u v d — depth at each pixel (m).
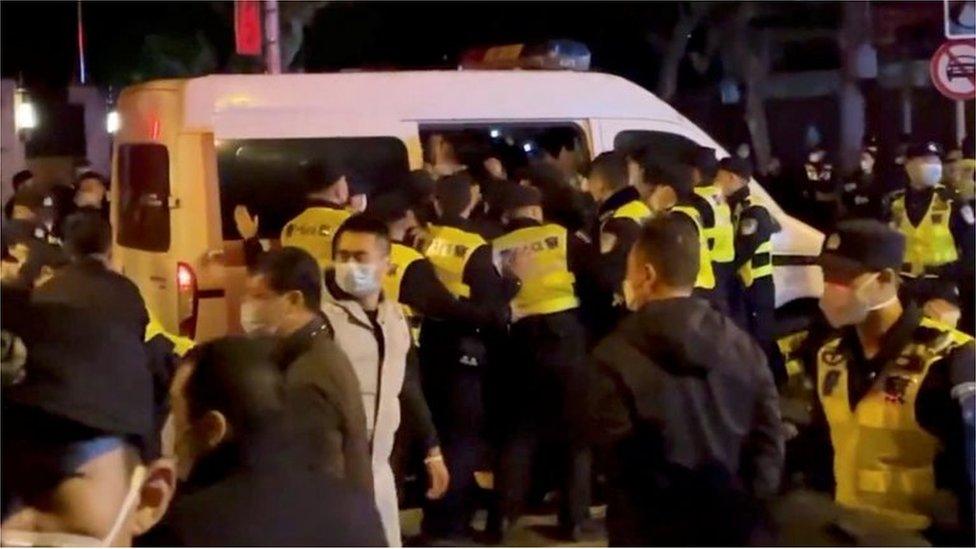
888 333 3.65
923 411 3.58
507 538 7.12
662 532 3.76
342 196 6.87
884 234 3.63
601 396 3.82
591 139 8.54
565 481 7.02
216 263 7.78
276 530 2.57
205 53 24.80
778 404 3.84
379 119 8.09
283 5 20.97
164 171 7.91
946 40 9.11
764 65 24.92
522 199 6.87
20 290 2.23
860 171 15.91
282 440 2.72
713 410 3.78
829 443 3.81
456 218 6.74
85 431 2.17
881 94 23.48
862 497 3.70
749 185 8.77
